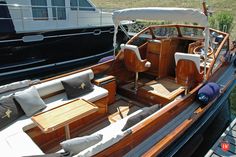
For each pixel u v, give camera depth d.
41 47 6.99
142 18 4.31
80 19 8.45
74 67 8.07
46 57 7.28
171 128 3.21
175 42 5.38
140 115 3.13
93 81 4.37
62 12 8.01
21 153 2.65
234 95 6.36
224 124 5.04
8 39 6.25
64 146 2.41
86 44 8.10
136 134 2.83
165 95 4.32
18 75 6.82
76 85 3.94
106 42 8.73
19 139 2.88
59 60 7.66
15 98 3.31
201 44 5.36
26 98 3.37
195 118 3.48
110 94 4.47
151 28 5.82
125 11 4.54
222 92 4.34
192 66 3.83
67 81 3.92
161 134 3.09
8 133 2.97
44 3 7.50
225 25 11.07
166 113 3.21
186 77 3.96
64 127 3.50
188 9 3.83
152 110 3.34
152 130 3.07
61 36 7.25
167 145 3.01
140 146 2.88
